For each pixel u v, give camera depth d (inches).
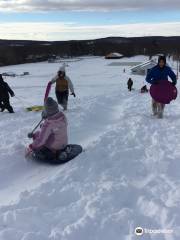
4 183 249.8
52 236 166.4
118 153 279.6
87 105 603.5
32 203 201.5
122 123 413.4
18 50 6727.4
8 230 170.1
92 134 383.2
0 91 558.6
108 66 4778.5
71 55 7691.9
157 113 452.1
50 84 559.2
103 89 1700.3
